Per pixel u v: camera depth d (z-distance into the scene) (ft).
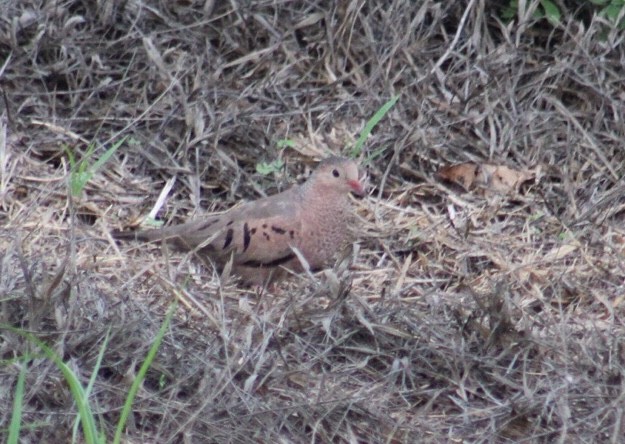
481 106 45.29
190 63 45.68
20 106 43.80
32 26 45.34
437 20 46.55
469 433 31.78
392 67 45.83
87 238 38.63
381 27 46.55
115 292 35.91
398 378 33.68
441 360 34.01
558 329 35.22
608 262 39.70
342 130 44.60
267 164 43.04
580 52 45.83
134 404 31.37
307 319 34.81
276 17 46.24
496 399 33.06
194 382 32.40
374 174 43.27
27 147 42.68
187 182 42.45
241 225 37.22
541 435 31.35
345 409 31.68
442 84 45.55
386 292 37.73
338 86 45.47
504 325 34.27
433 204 42.70
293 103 45.01
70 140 43.09
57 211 40.32
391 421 31.68
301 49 46.50
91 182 41.81
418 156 43.70
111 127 43.96
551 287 38.52
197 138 42.96
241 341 33.88
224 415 31.35
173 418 30.91
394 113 44.80
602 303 37.58
